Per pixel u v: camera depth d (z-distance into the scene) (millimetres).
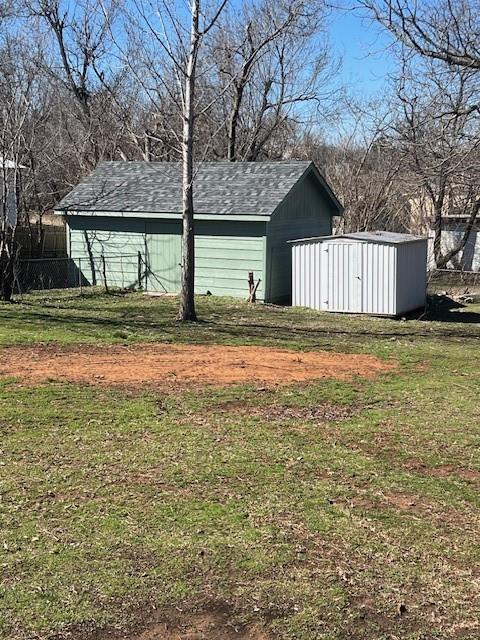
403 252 17906
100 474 6004
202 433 7203
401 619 4039
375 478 6133
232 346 11977
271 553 4715
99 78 31688
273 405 8391
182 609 4078
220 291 19906
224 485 5852
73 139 31109
